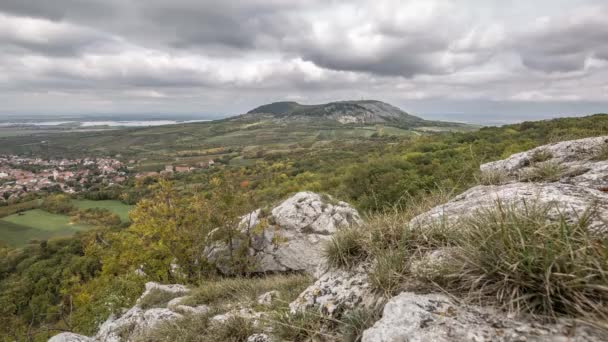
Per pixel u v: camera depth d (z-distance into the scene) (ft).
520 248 6.72
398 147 274.98
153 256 52.29
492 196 12.62
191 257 50.85
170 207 54.03
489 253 7.27
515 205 8.52
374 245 11.32
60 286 106.32
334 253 12.84
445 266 8.00
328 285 11.90
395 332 6.37
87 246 62.28
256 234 50.11
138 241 52.80
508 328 5.72
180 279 48.78
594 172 13.39
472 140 201.16
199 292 26.91
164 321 20.07
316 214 51.88
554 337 5.26
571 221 7.88
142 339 19.08
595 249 6.21
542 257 6.22
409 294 7.64
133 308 30.14
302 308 11.52
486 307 6.51
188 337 15.81
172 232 51.06
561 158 17.43
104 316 34.81
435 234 10.21
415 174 110.63
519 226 7.26
